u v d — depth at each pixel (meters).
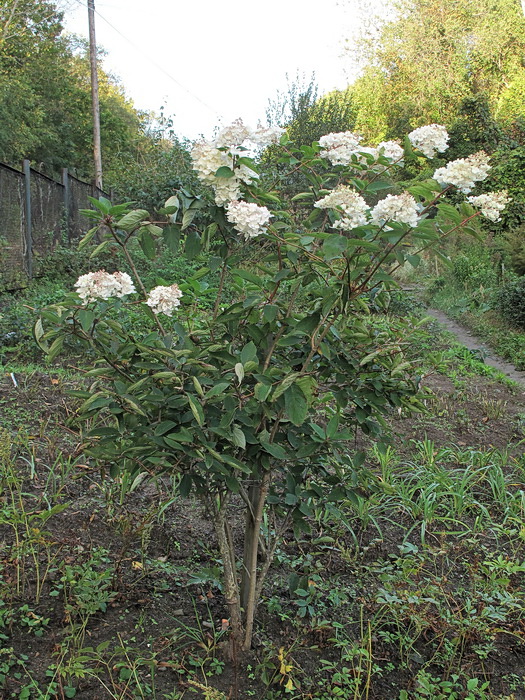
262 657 2.35
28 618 2.43
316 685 2.25
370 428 2.44
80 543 2.98
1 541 2.93
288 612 2.64
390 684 2.29
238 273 2.05
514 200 16.39
